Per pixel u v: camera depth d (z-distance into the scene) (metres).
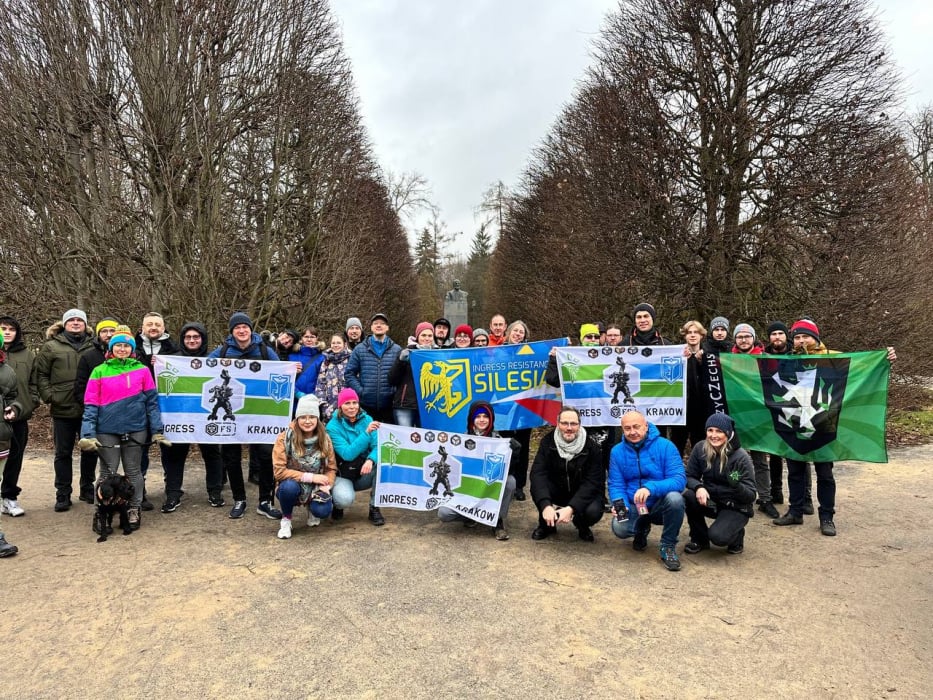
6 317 5.77
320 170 13.91
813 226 9.49
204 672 3.16
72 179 10.23
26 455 8.61
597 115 11.48
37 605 3.92
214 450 6.29
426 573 4.52
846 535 5.47
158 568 4.55
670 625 3.73
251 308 10.73
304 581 4.34
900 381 10.66
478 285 51.75
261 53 11.40
